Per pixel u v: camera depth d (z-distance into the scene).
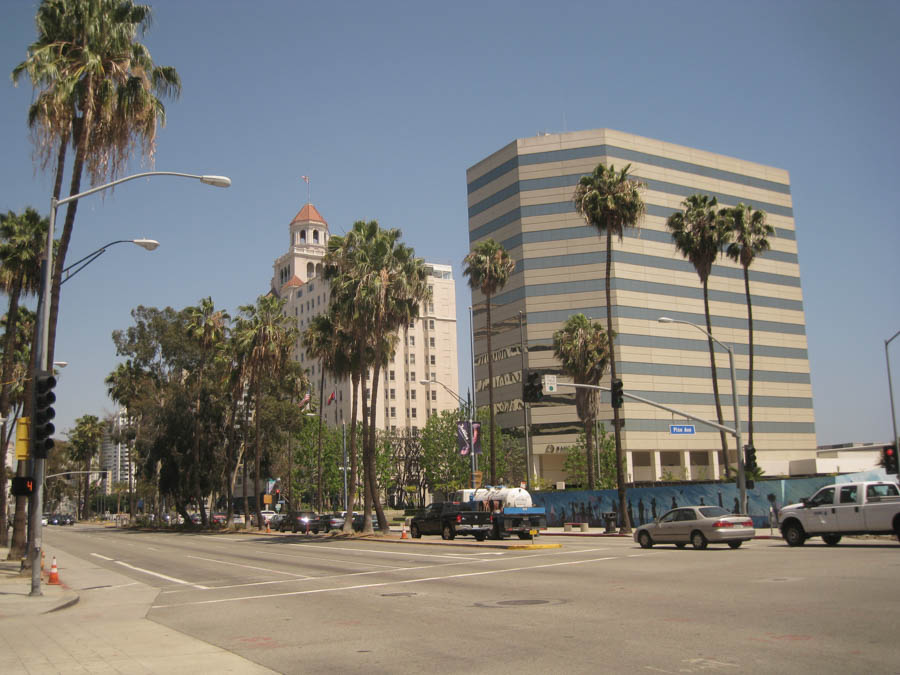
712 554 23.55
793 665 7.93
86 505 136.50
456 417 89.56
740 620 10.79
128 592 19.22
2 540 42.69
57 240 40.78
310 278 165.00
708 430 88.62
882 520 23.06
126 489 161.00
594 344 55.22
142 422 73.06
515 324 88.75
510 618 12.12
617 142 88.75
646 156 90.44
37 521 17.91
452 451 87.44
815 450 98.12
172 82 26.78
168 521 96.62
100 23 25.06
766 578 15.86
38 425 18.19
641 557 23.55
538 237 88.06
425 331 146.38
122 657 10.09
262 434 76.75
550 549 29.83
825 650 8.57
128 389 73.19
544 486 74.44
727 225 47.28
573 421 84.50
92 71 24.17
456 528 37.56
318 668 8.98
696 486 41.47
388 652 9.77
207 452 71.44
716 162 96.31
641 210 41.62
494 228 92.31
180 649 10.62
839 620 10.39
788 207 102.38
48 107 23.61
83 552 39.16
